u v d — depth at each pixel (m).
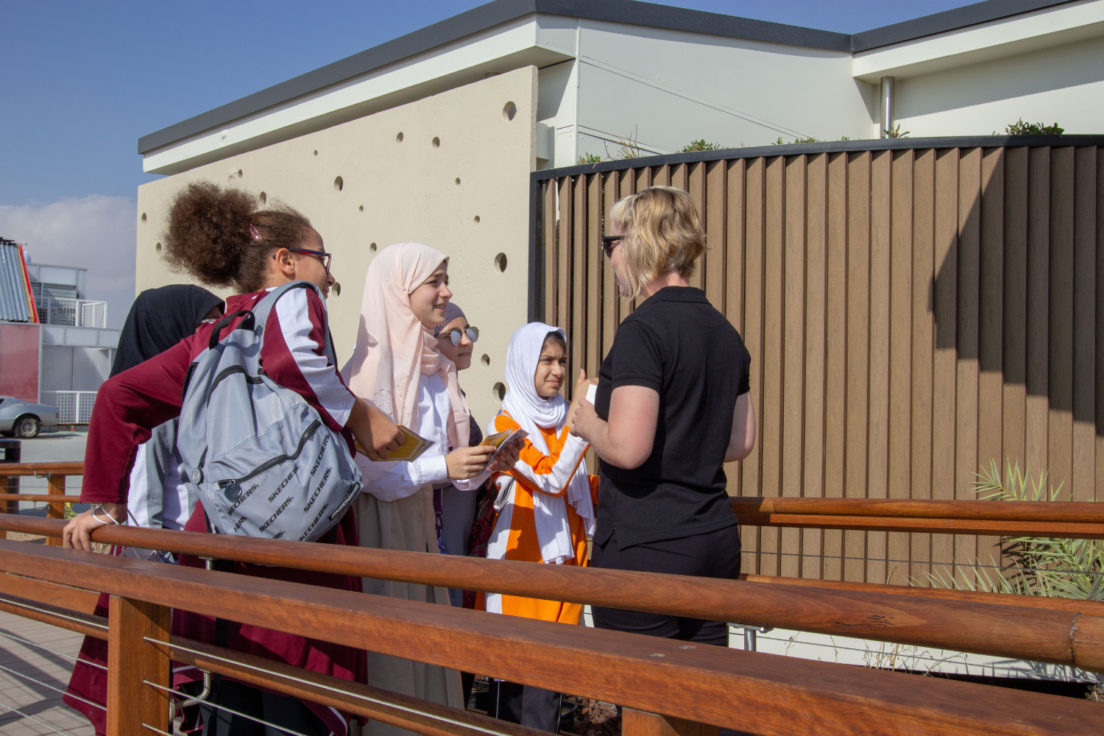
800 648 4.22
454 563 1.54
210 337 2.06
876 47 7.50
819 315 4.69
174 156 8.99
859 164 4.68
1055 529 2.42
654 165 5.05
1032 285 4.42
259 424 1.97
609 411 2.04
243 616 1.66
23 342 27.95
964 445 4.46
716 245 4.92
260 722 1.86
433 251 2.57
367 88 6.94
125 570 1.92
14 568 2.24
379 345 2.51
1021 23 6.79
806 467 4.71
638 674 1.10
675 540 1.96
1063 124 6.95
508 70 6.20
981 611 1.00
